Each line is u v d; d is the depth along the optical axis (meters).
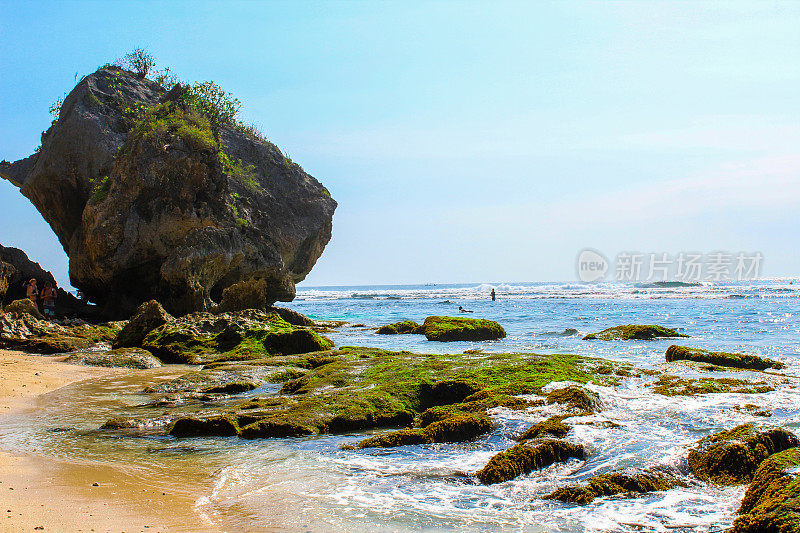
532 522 5.86
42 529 5.52
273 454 8.47
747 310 43.62
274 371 15.08
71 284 34.84
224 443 9.16
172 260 29.20
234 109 41.91
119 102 36.41
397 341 25.80
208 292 30.69
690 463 7.22
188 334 20.62
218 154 32.91
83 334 23.17
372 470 7.61
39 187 35.59
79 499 6.51
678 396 11.28
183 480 7.32
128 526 5.73
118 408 11.91
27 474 7.48
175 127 31.50
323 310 63.19
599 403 10.34
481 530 5.70
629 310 48.31
